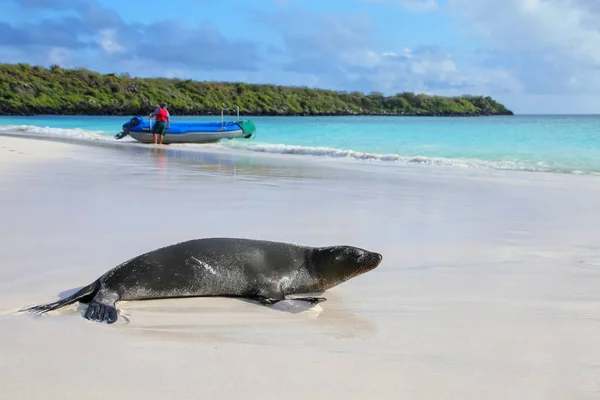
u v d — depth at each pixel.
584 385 3.02
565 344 3.65
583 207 9.63
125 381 2.91
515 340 3.72
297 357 3.33
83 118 72.25
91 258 5.72
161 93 96.88
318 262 4.96
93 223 7.46
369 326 3.99
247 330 3.86
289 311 4.32
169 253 4.70
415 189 11.54
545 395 2.89
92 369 3.05
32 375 2.96
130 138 30.88
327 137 32.91
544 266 5.82
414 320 4.14
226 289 4.67
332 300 4.68
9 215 7.89
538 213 9.00
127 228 7.19
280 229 7.36
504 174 14.92
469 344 3.63
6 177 11.80
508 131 35.72
